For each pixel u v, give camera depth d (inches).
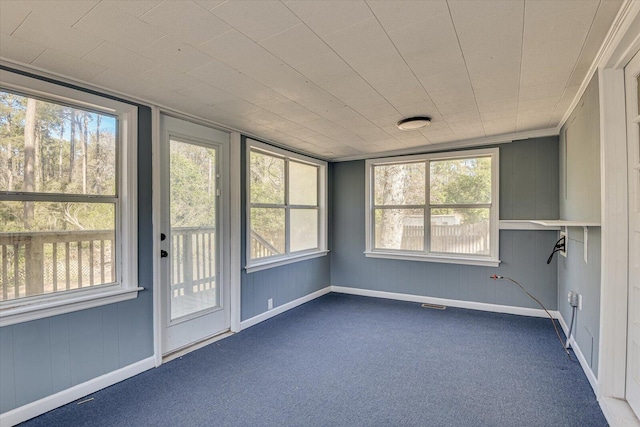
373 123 128.6
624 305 76.9
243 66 79.9
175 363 108.3
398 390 91.3
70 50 71.4
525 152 152.6
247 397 88.4
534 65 80.2
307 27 63.2
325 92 96.7
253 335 133.0
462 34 66.0
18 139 79.7
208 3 55.4
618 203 76.5
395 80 88.7
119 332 97.3
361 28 63.7
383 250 191.8
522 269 154.8
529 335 130.0
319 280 196.1
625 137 75.3
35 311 80.0
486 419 78.1
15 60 75.4
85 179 91.7
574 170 112.3
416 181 181.5
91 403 85.7
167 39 67.4
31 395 79.9
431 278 176.7
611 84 76.1
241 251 140.9
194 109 111.0
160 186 110.5
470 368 103.5
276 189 166.6
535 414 79.6
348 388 92.6
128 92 95.4
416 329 138.5
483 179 163.8
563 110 116.1
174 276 117.0
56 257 86.0
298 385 94.3
